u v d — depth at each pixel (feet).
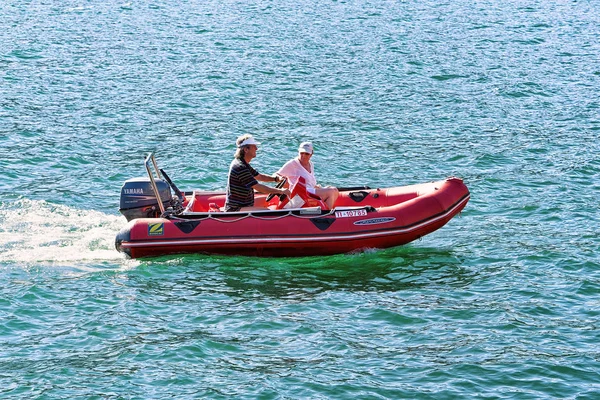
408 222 40.73
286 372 30.22
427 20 125.08
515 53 98.94
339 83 82.17
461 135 64.85
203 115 70.03
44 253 40.73
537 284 37.86
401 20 124.77
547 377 29.91
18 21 116.06
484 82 83.15
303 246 40.34
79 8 130.62
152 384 29.37
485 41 107.04
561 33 114.21
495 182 53.31
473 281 38.42
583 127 66.80
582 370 30.37
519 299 36.32
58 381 29.45
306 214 40.75
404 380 29.73
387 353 31.65
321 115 70.54
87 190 51.52
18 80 80.33
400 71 87.97
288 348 32.01
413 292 37.27
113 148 60.75
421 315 34.88
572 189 51.65
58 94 75.77
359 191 44.32
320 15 128.26
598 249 41.78
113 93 76.64
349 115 70.69
